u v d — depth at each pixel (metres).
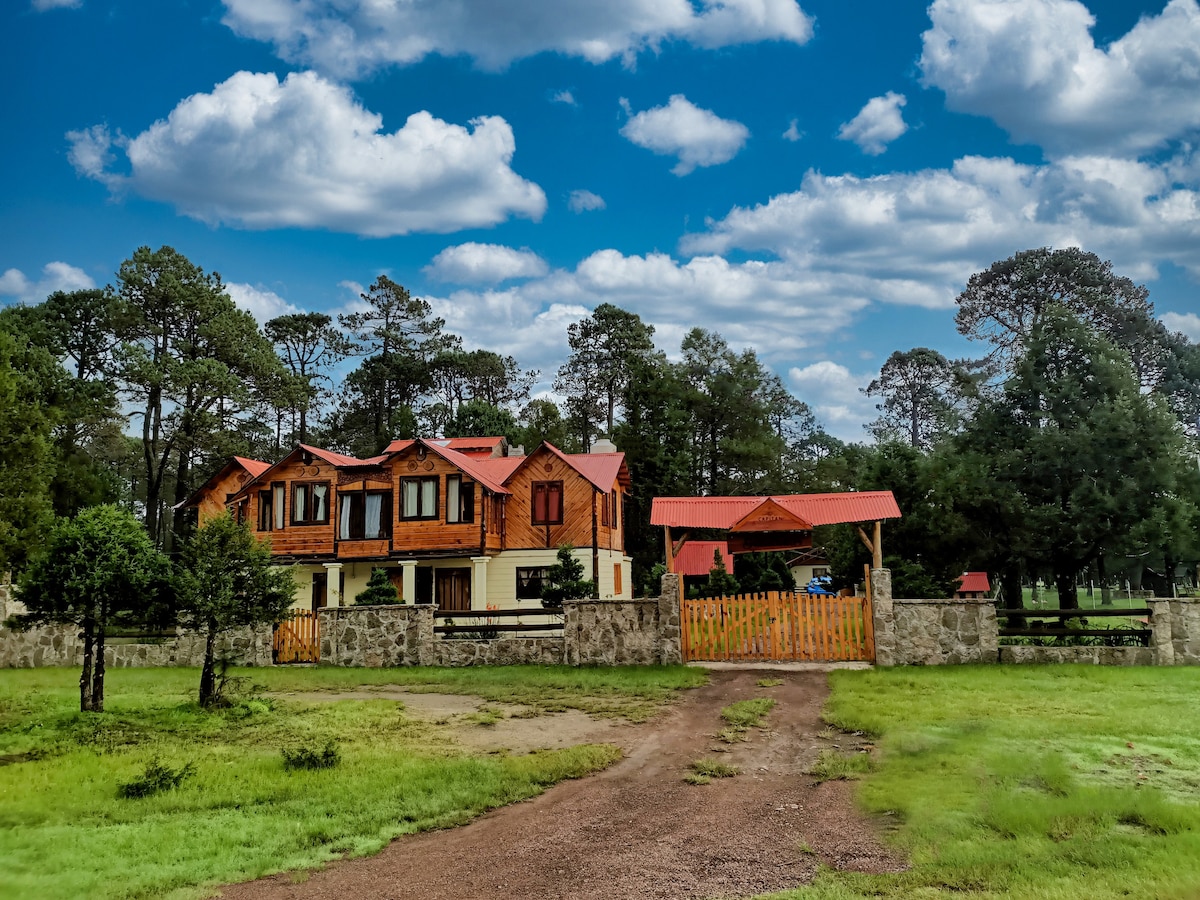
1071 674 16.19
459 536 33.06
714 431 52.09
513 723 13.27
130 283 46.28
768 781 9.63
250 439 61.62
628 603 19.52
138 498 71.31
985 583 39.94
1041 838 7.13
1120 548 28.48
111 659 22.41
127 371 43.91
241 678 17.33
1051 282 53.44
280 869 7.09
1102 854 6.62
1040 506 29.38
